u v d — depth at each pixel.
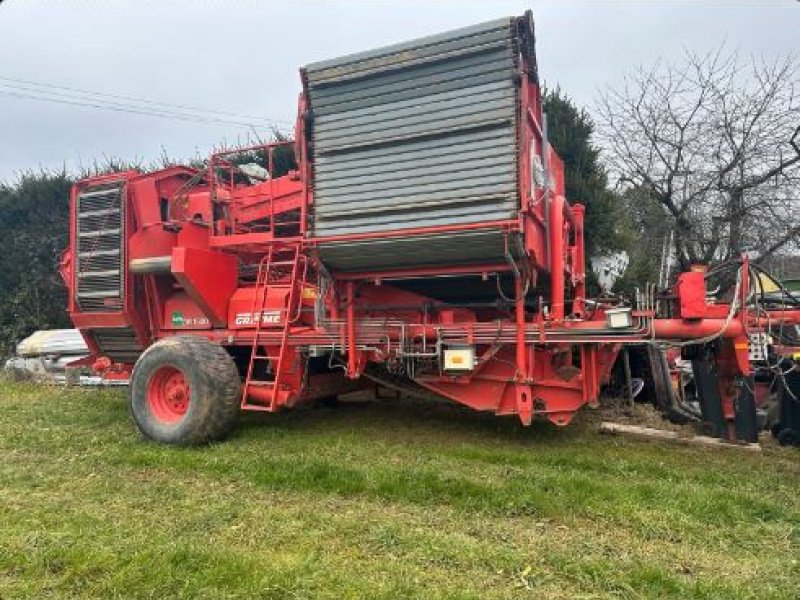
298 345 6.02
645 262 11.56
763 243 10.43
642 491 4.18
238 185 7.76
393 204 5.08
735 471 4.76
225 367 5.88
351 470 4.67
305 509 3.95
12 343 14.08
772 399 5.92
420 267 5.38
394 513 3.90
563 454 5.27
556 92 11.04
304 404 7.79
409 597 2.76
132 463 5.09
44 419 7.03
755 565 3.15
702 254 10.86
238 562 3.05
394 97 5.13
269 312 6.29
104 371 7.52
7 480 4.59
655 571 3.00
